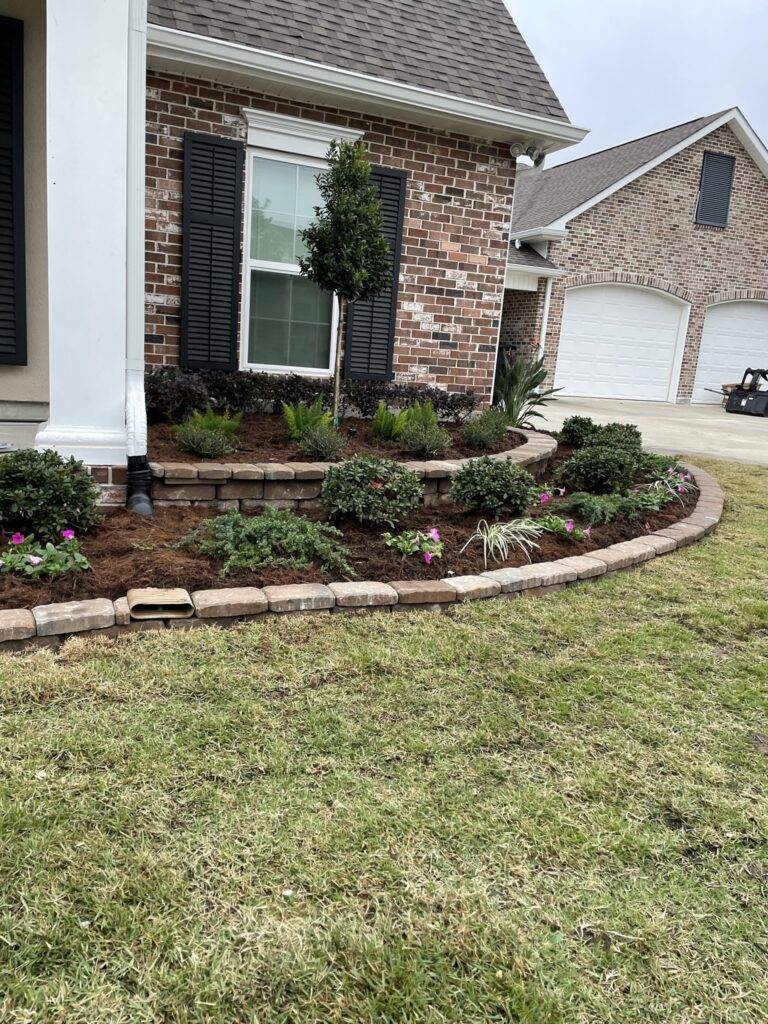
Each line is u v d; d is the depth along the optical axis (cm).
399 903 163
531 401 800
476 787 205
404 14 718
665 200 1628
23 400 534
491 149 700
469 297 722
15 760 199
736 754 231
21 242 509
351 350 678
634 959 153
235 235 609
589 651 299
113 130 358
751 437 1125
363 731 228
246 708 235
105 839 173
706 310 1742
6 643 259
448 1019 137
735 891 173
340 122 629
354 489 395
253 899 160
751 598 373
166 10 559
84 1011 132
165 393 534
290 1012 136
